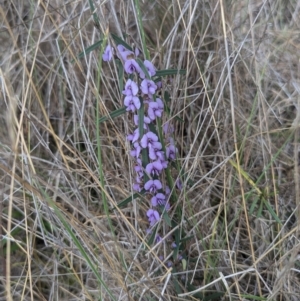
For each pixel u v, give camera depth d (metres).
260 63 0.60
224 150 0.57
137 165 0.52
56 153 0.61
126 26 0.55
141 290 0.53
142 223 0.55
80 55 0.50
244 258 0.57
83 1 0.58
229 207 0.57
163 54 0.59
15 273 0.58
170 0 0.63
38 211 0.55
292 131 0.55
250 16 0.55
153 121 0.51
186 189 0.55
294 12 0.59
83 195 0.59
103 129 0.61
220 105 0.59
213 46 0.62
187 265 0.54
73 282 0.58
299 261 0.54
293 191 0.57
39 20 0.62
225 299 0.54
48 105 0.61
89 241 0.52
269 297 0.51
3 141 0.58
